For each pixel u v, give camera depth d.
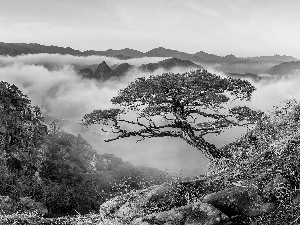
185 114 14.84
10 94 53.62
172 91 13.82
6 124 48.16
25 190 41.12
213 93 13.53
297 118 10.45
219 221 5.92
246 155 8.91
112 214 8.20
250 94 14.45
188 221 6.21
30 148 51.53
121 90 15.02
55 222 11.18
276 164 6.53
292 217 5.26
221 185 7.20
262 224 5.54
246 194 6.24
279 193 5.90
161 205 7.55
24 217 11.66
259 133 11.49
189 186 7.66
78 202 45.88
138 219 6.89
